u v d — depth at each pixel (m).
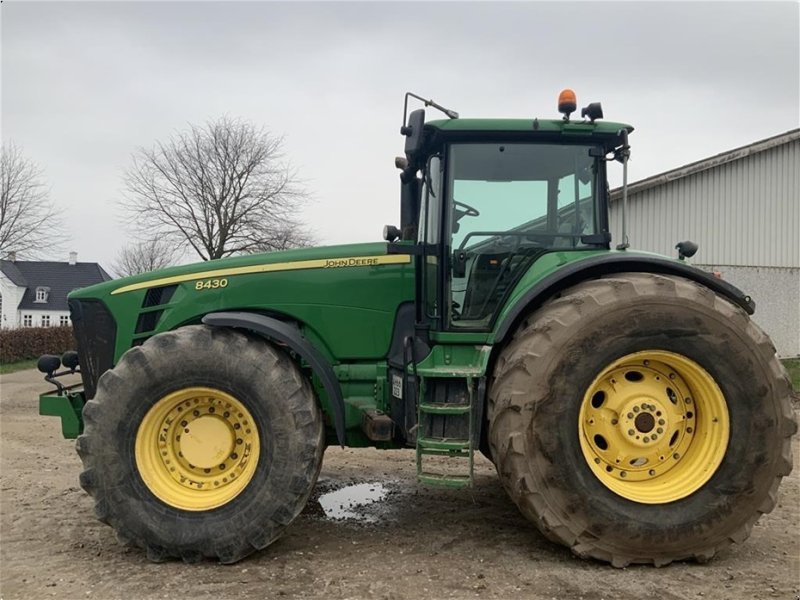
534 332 3.37
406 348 3.79
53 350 22.03
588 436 3.45
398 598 3.02
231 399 3.54
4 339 18.73
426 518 4.28
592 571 3.31
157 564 3.46
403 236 4.66
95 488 3.46
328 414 4.02
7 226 32.31
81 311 4.20
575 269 3.53
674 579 3.22
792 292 14.26
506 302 3.84
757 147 13.88
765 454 3.35
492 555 3.56
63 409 4.10
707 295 3.40
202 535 3.41
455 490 5.00
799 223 14.20
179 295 4.16
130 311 4.17
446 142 3.86
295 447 3.47
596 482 3.30
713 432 3.42
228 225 30.14
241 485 3.51
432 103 3.73
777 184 14.17
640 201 14.23
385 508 4.52
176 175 29.84
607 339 3.31
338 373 4.12
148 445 3.56
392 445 4.07
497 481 5.26
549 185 3.92
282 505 3.44
